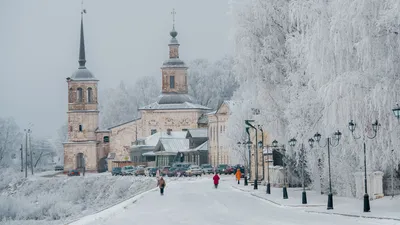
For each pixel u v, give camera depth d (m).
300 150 70.25
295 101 68.19
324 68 54.09
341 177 67.94
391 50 48.25
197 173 160.88
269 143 102.44
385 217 45.00
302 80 70.38
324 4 57.28
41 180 195.88
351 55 52.03
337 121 51.50
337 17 51.44
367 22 48.91
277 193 77.56
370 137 51.12
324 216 49.56
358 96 50.28
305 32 64.88
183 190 97.62
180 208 63.12
